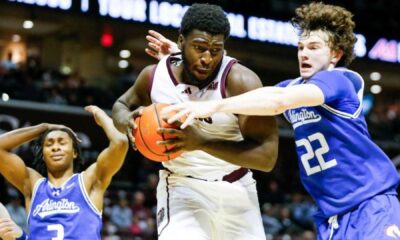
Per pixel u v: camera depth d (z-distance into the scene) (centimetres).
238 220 383
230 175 378
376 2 1797
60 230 413
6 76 1482
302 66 361
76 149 448
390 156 1669
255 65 2006
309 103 314
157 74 371
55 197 423
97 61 1902
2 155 430
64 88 1481
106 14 1470
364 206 334
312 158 347
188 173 378
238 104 299
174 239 368
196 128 335
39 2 1427
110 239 1068
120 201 1152
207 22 331
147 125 331
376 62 1781
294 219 1276
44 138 435
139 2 1494
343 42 359
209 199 378
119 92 1581
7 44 1920
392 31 1802
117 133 422
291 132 1565
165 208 379
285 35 1655
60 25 1725
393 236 323
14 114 1285
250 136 352
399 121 1952
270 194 1406
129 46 1897
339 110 339
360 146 338
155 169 1405
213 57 337
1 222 399
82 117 1344
